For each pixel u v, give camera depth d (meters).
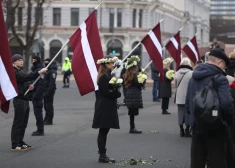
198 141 7.38
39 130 13.98
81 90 11.23
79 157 10.87
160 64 15.92
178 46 18.73
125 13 74.12
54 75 16.06
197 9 106.69
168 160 10.55
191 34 99.56
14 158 10.73
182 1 93.81
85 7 73.88
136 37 74.56
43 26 64.00
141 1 74.50
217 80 7.05
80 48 11.26
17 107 11.46
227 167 7.62
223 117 7.01
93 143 12.72
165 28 82.25
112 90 10.02
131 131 14.52
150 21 75.62
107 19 74.12
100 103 10.13
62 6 73.75
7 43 9.33
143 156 11.00
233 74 9.43
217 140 7.17
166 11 82.50
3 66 9.34
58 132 14.62
